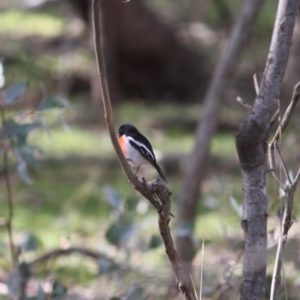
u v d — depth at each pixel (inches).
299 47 707.4
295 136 470.3
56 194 610.9
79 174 668.7
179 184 645.9
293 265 265.1
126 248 303.4
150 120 858.1
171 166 683.4
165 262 373.4
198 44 1032.2
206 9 1082.1
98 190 627.5
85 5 907.4
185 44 988.6
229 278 227.0
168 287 276.5
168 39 950.4
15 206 574.9
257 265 168.9
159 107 943.7
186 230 291.1
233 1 1047.6
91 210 569.9
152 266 321.7
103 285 270.4
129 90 978.1
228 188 595.2
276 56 164.9
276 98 164.1
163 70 970.1
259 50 888.9
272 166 176.6
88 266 422.0
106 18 866.1
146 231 422.9
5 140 259.3
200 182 434.0
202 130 434.9
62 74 944.9
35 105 818.8
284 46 164.6
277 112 168.6
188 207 432.5
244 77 904.9
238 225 418.3
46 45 1034.7
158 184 169.8
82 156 706.2
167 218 170.9
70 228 513.7
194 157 434.6
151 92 982.4
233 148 761.6
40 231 510.6
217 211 525.0
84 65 979.3
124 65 949.8
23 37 1060.5
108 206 578.6
